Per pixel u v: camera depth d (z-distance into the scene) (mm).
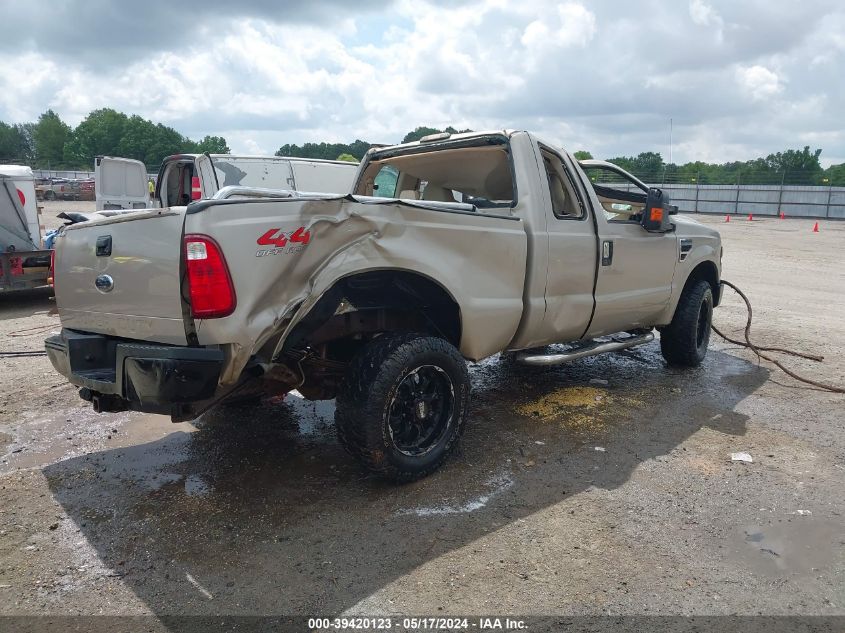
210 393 2895
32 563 2842
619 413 4762
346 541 3008
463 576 2742
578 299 4586
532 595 2615
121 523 3182
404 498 3424
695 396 5176
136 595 2625
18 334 7273
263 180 9688
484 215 3877
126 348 2971
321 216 3131
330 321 3512
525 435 4320
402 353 3361
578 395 5172
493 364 6152
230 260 2850
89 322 3385
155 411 2986
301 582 2703
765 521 3205
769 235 25000
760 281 12062
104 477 3693
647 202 5059
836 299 10055
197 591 2648
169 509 3318
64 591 2646
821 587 2678
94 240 3256
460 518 3219
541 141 4473
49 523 3180
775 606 2555
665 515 3258
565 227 4426
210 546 2973
